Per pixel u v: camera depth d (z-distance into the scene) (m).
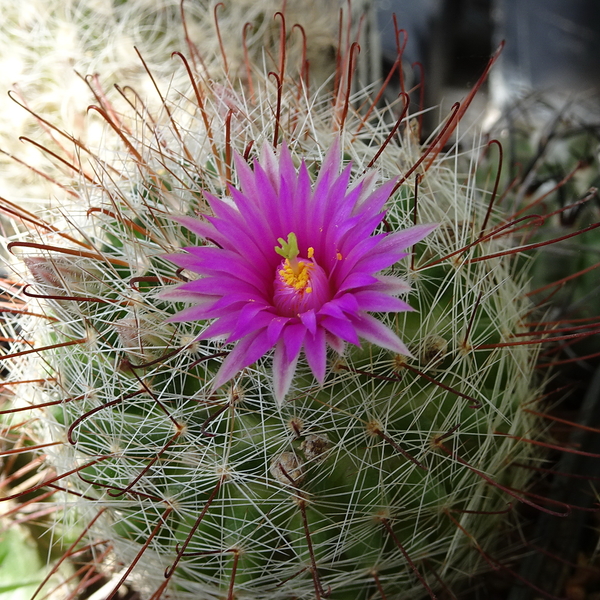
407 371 0.08
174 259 0.08
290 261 0.08
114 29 0.13
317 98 0.12
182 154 0.10
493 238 0.10
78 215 0.10
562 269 0.12
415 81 0.18
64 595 0.10
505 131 0.14
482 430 0.09
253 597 0.08
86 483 0.09
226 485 0.08
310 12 0.14
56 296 0.08
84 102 0.12
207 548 0.08
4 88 0.13
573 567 0.10
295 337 0.07
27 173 0.13
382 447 0.08
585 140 0.13
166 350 0.08
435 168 0.10
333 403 0.08
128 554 0.09
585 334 0.09
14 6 0.13
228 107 0.10
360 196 0.08
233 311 0.08
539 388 0.10
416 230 0.08
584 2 0.19
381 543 0.08
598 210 0.12
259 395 0.08
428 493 0.08
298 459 0.08
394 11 0.19
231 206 0.08
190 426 0.08
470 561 0.10
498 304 0.09
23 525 0.10
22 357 0.10
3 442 0.11
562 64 0.18
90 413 0.08
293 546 0.08
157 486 0.08
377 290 0.07
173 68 0.13
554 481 0.10
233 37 0.13
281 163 0.08
